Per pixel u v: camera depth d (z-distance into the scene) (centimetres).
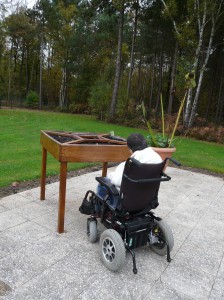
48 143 353
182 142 1173
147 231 274
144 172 252
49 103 3347
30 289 229
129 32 2622
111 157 331
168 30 1970
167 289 244
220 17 1527
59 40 2811
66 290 232
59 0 2755
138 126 1609
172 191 512
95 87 1956
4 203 396
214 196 502
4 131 1054
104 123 1664
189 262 288
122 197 259
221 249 320
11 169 547
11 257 271
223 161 833
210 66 2255
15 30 2794
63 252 286
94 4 1958
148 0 1791
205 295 241
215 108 2628
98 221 357
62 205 317
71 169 590
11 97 2958
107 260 266
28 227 332
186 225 374
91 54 2927
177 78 1204
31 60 3562
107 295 230
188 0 1364
